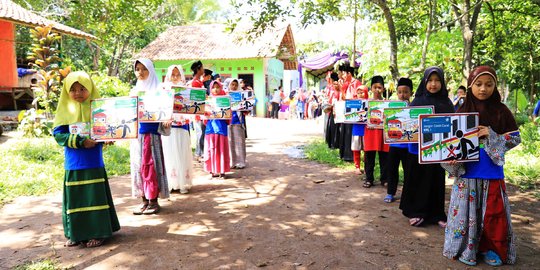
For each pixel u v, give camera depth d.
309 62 22.94
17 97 14.03
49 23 13.22
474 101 3.76
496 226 3.65
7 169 7.29
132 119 4.00
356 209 5.41
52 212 5.43
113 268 3.66
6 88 13.60
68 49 23.59
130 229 4.68
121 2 16.23
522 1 11.51
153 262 3.77
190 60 23.80
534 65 15.59
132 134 4.01
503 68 15.77
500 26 12.79
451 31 13.52
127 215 5.23
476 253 3.75
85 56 24.23
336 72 9.54
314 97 23.31
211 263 3.74
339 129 8.81
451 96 12.12
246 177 7.43
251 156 9.72
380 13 12.06
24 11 13.83
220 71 23.94
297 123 19.05
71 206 4.11
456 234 3.76
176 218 5.07
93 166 4.16
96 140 4.05
